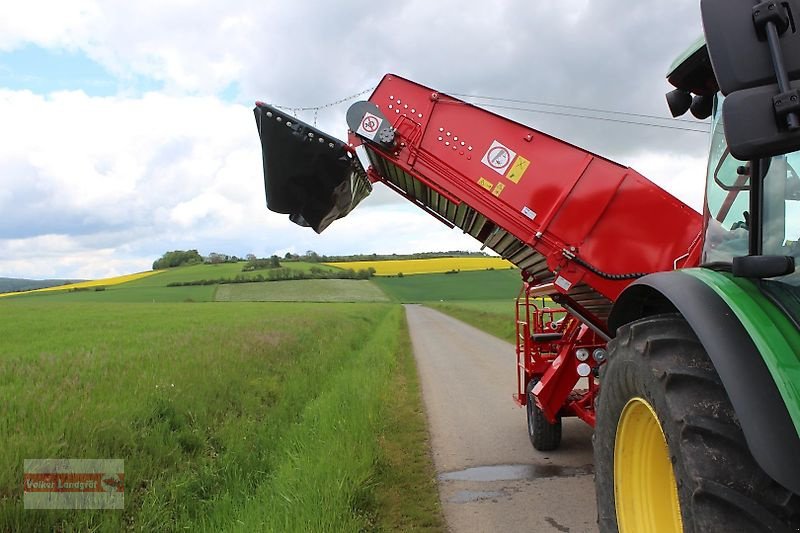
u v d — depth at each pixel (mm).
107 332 20156
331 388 11430
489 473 6730
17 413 6641
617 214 5734
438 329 33531
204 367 10789
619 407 3146
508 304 64938
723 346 2402
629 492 3148
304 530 4477
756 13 2049
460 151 6191
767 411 2205
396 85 6445
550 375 7117
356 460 6238
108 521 4711
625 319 3695
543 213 5918
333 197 6441
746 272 2461
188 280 115812
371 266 127312
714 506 2244
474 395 11609
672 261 5562
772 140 1997
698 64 3516
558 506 5633
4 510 4418
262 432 7988
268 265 130125
